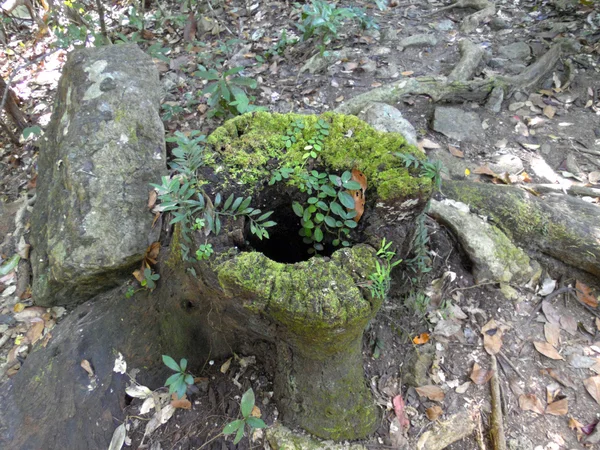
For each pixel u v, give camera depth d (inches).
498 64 55.5
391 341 32.1
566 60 54.1
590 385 31.2
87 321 33.0
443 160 44.3
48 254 35.0
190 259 24.2
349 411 27.0
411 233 27.3
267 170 25.6
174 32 66.2
